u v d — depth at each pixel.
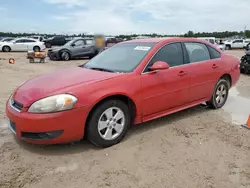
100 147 3.56
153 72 3.93
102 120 3.47
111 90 3.42
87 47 18.53
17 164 3.14
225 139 3.90
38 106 3.10
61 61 17.25
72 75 3.78
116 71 3.91
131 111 3.84
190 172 3.01
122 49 4.58
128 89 3.61
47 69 12.41
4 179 2.83
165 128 4.30
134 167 3.11
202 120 4.72
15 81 8.51
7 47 25.22
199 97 4.84
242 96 6.82
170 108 4.33
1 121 4.54
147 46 4.27
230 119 4.83
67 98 3.13
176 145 3.69
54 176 2.91
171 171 3.03
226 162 3.25
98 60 4.57
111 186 2.75
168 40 4.40
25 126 3.12
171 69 4.22
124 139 3.85
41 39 33.78
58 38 32.38
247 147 3.66
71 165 3.14
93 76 3.65
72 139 3.28
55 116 3.08
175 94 4.30
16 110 3.27
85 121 3.28
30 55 15.47
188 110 5.30
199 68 4.70
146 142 3.77
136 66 3.88
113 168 3.08
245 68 10.72
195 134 4.07
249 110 5.44
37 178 2.87
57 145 3.62
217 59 5.18
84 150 3.50
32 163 3.17
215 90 5.20
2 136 3.92
